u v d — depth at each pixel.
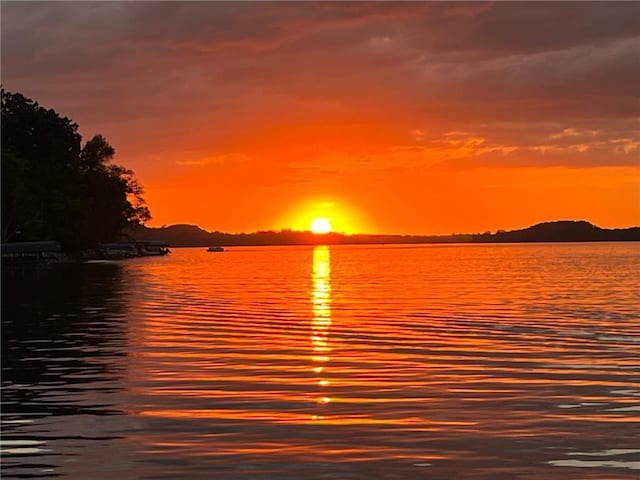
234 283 82.75
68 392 21.06
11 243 114.62
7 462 14.32
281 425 16.97
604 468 13.68
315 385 21.83
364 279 91.88
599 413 17.98
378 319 41.53
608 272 103.81
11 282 82.88
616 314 43.72
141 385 22.02
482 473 13.43
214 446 15.27
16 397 20.42
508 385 21.67
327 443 15.42
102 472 13.67
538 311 45.84
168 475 13.46
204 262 173.50
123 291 68.00
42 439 15.97
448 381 22.38
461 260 178.75
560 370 24.36
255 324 39.31
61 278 91.62
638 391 20.70
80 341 32.44
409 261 178.75
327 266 146.88
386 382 22.27
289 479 13.19
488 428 16.56
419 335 34.09
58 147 139.38
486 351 28.80
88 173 152.25
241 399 19.91
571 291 65.19
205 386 21.78
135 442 15.64
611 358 26.92
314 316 43.66
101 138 156.88
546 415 17.81
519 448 14.95
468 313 44.72
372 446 15.17
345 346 30.48
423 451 14.80
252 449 15.02
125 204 168.25
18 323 40.16
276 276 101.56
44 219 124.50
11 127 134.75
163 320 41.66
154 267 133.25
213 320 41.59
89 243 158.62
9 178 115.12
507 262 156.88
